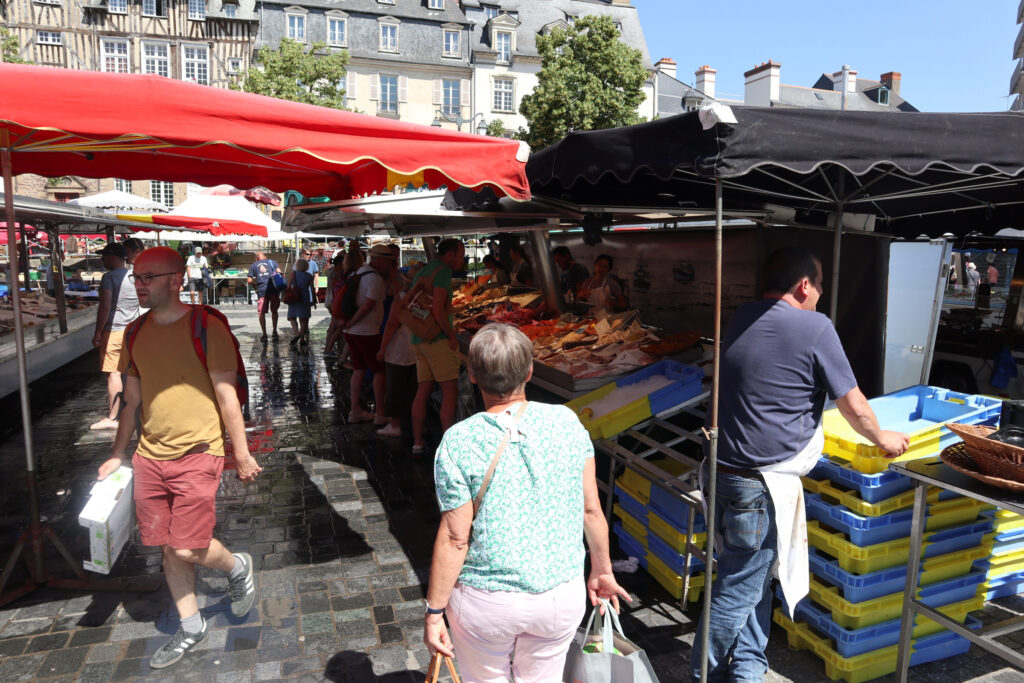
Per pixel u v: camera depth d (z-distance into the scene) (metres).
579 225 6.10
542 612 1.81
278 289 12.83
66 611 3.38
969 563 2.97
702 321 5.65
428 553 4.05
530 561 1.80
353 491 5.04
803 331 2.35
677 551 3.37
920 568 2.86
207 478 2.86
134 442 6.27
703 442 2.65
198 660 2.98
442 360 5.38
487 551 1.81
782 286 2.46
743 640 2.50
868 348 4.75
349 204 4.54
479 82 46.66
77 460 5.75
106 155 3.89
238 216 12.17
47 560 3.89
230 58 38.34
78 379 9.66
